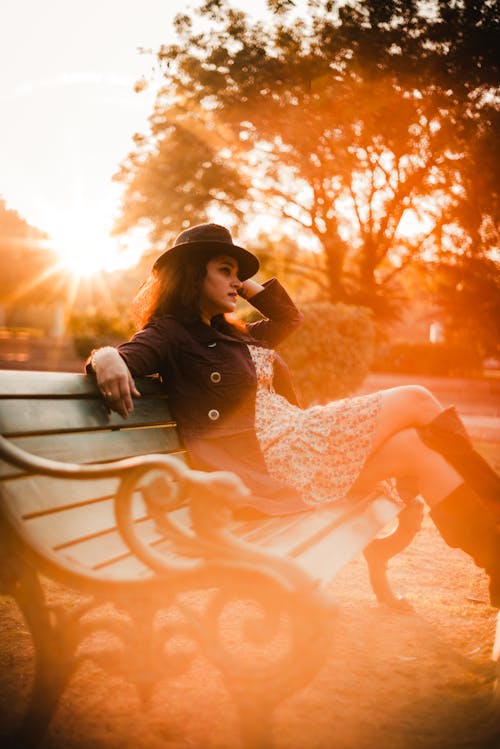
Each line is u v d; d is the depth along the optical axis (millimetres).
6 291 46250
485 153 19734
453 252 23922
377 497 2912
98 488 2148
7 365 25031
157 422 2633
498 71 19234
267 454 2766
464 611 3275
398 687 2438
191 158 22719
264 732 1595
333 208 24234
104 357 2303
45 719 1830
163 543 2123
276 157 22594
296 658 1547
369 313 11641
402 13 19484
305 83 20562
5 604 3162
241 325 3146
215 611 1643
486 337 26078
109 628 1775
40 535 1768
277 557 1599
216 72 21422
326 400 11594
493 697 2273
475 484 2447
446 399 21562
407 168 21656
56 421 2057
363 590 3580
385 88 19594
